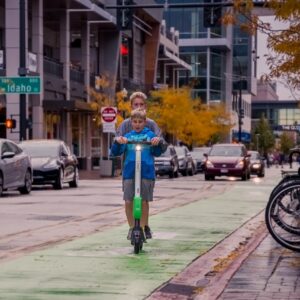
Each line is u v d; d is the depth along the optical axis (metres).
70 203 18.72
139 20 60.69
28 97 38.09
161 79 72.88
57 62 42.69
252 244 10.55
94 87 49.41
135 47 62.75
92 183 30.83
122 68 58.00
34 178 24.98
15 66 36.59
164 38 72.19
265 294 7.03
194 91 94.81
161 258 9.20
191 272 8.23
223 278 7.84
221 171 35.56
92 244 10.41
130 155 9.54
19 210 16.53
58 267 8.47
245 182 33.12
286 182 9.40
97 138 52.25
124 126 9.77
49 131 42.19
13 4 36.59
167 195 22.25
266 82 14.88
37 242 10.78
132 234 9.50
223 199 20.34
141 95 9.91
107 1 52.84
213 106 72.25
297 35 12.34
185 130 64.06
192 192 24.05
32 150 26.09
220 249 10.11
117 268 8.45
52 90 41.12
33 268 8.41
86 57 47.59
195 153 51.62
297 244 9.29
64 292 7.13
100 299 6.84
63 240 10.93
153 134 9.59
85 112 46.75
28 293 7.08
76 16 45.75
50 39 48.38
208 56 94.88
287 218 9.27
